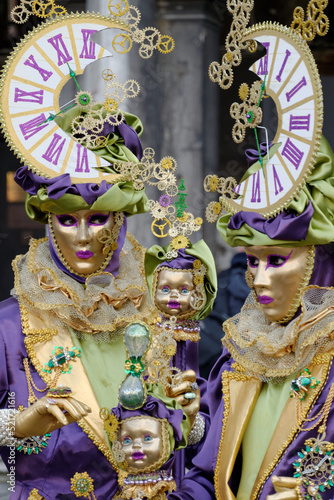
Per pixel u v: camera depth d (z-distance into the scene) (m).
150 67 9.33
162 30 10.77
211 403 4.71
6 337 4.84
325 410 4.14
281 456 4.23
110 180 4.80
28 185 4.89
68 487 4.75
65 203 4.70
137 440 4.29
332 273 4.30
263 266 4.29
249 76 12.19
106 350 4.96
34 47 4.77
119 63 8.33
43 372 4.81
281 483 4.03
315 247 4.27
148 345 4.38
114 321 4.93
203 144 10.97
